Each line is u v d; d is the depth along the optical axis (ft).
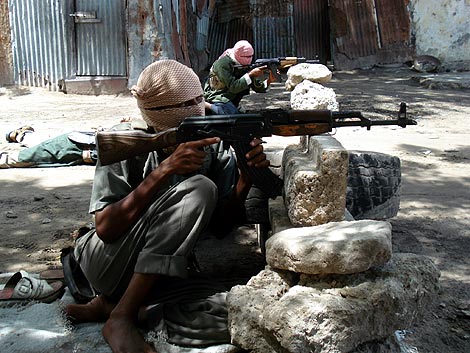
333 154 8.54
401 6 52.60
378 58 53.36
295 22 54.60
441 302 11.08
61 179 19.86
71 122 30.37
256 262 12.34
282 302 7.63
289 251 7.96
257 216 11.17
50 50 40.34
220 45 55.98
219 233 10.84
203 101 9.46
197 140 8.80
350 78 48.24
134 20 38.78
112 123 30.07
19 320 9.32
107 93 39.91
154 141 8.86
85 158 21.42
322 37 55.16
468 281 11.96
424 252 13.43
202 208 8.56
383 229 8.08
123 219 8.69
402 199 17.56
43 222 15.61
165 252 8.49
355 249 7.64
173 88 8.96
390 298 7.66
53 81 40.63
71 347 8.57
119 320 8.46
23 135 24.81
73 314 9.20
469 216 15.97
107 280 9.10
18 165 21.35
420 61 51.16
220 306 8.54
